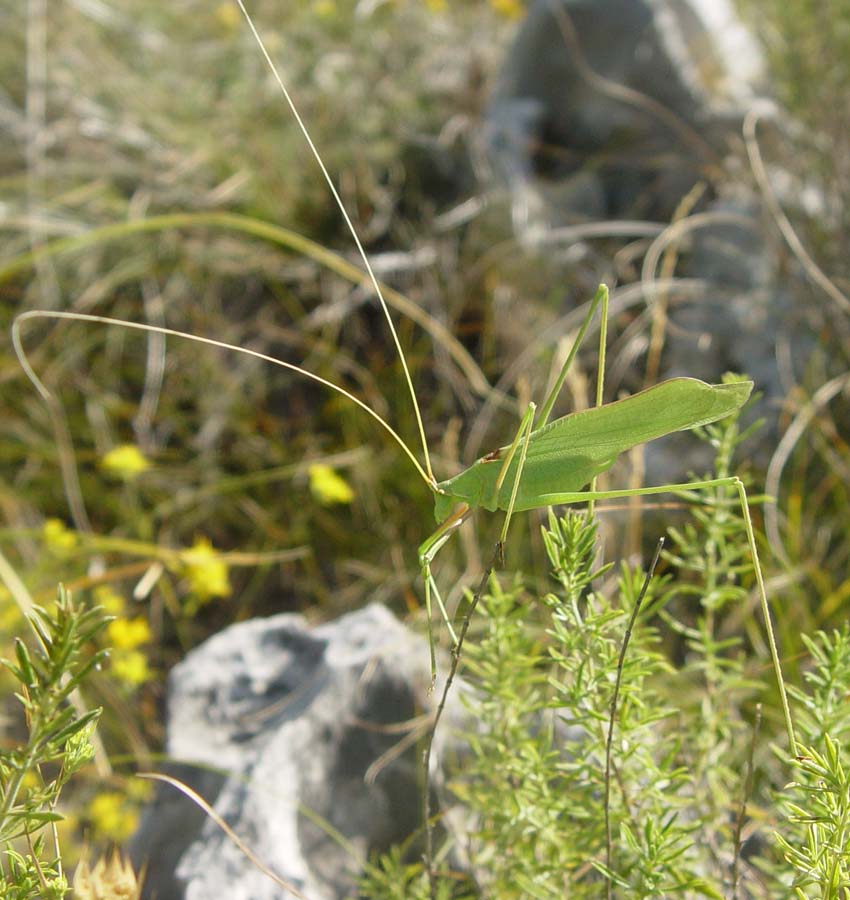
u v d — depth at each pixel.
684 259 0.84
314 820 0.49
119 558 0.77
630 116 0.91
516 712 0.46
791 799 0.45
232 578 0.78
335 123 0.97
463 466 0.77
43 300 0.87
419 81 1.02
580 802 0.45
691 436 0.71
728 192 0.83
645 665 0.45
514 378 0.78
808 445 0.70
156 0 1.09
